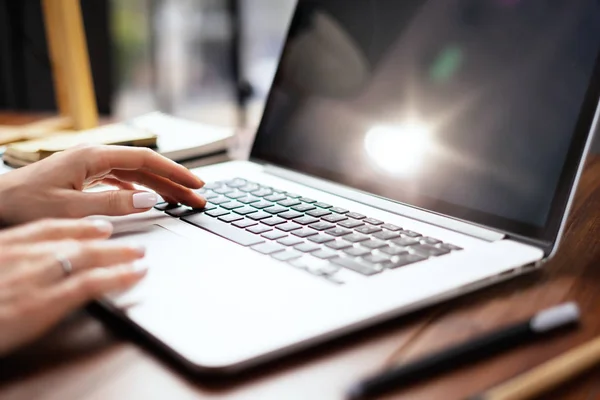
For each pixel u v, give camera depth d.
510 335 0.37
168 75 2.90
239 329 0.38
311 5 0.80
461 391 0.33
